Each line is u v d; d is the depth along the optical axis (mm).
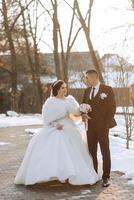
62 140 7801
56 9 31766
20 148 13258
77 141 7949
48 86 41938
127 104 12609
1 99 45438
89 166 7855
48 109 7980
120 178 8234
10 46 39469
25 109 45031
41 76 46781
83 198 6918
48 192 7367
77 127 8156
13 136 16953
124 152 10984
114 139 13625
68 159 7574
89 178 7648
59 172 7453
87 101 8000
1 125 22500
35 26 39312
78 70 30422
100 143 7840
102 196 7000
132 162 9539
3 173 9250
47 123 7977
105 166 7723
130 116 12812
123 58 13367
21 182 8023
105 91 7902
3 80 46750
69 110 8023
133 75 13008
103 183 7672
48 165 7539
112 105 7855
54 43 32219
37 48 40250
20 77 46219
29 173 7684
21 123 23750
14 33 41094
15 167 9953
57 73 32375
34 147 7902
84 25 24766
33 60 45500
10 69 44156
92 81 7984
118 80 12875
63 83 8180
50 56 47531
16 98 38594
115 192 7234
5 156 11656
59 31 32375
